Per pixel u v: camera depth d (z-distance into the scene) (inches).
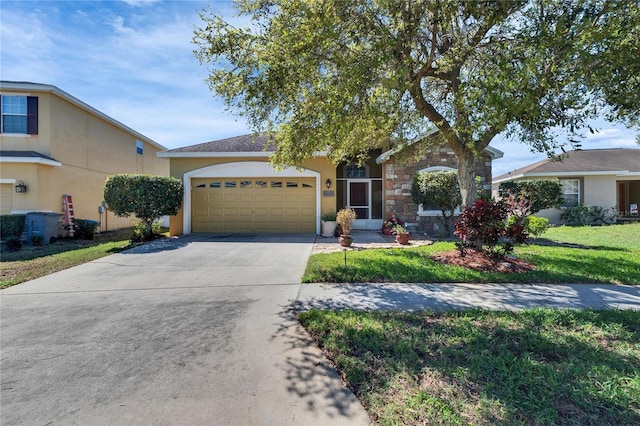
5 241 430.0
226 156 558.3
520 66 201.8
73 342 151.7
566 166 762.8
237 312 189.3
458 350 136.7
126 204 472.4
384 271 268.2
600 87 221.0
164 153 552.7
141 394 111.5
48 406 105.7
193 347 145.4
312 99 245.9
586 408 99.7
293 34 205.8
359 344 144.3
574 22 207.3
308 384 116.0
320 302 204.2
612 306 188.2
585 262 288.2
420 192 511.8
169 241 471.2
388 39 203.3
